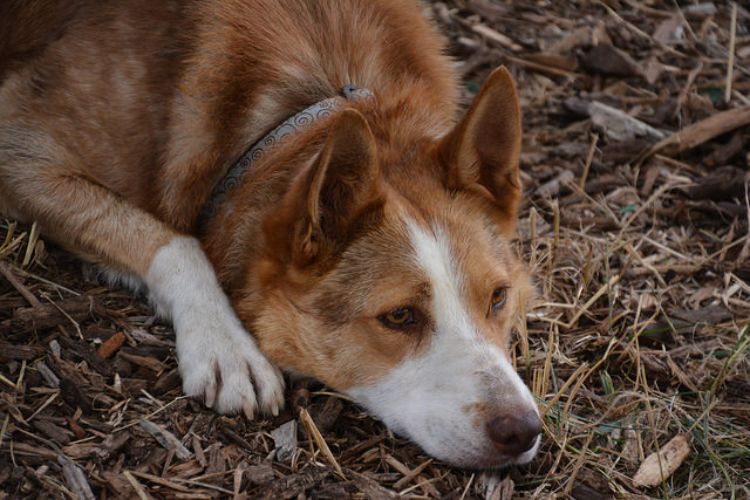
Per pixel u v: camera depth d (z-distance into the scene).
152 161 4.57
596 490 3.97
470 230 3.94
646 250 5.70
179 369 4.12
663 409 4.46
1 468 3.59
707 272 5.51
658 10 8.02
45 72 4.70
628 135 6.65
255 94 4.43
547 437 4.16
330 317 3.90
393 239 3.82
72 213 4.59
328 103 4.33
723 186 6.10
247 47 4.46
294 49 4.50
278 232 3.88
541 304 4.99
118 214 4.57
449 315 3.78
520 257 5.25
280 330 4.05
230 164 4.46
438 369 3.77
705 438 4.25
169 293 4.32
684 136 6.48
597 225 5.86
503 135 3.99
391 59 4.70
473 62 7.13
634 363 4.69
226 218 4.31
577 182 6.23
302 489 3.71
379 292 3.79
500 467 3.78
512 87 3.86
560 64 7.27
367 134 3.59
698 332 5.02
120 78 4.57
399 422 3.88
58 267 4.71
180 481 3.69
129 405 3.98
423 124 4.31
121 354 4.20
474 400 3.66
